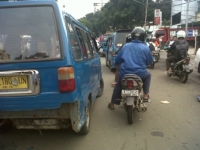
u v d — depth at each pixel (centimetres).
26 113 295
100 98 599
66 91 272
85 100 341
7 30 279
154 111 489
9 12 280
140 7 3453
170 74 841
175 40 839
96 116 461
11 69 270
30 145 340
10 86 274
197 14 3462
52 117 298
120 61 451
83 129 361
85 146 334
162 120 435
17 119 311
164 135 369
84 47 393
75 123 298
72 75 277
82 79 323
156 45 1484
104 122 428
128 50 430
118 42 998
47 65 270
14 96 274
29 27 279
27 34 278
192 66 1177
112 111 491
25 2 280
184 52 763
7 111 289
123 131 386
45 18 280
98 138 360
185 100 571
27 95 273
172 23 4050
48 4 281
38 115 296
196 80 830
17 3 280
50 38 277
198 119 440
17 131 389
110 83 794
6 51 276
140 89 412
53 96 274
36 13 280
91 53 463
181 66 782
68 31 299
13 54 275
